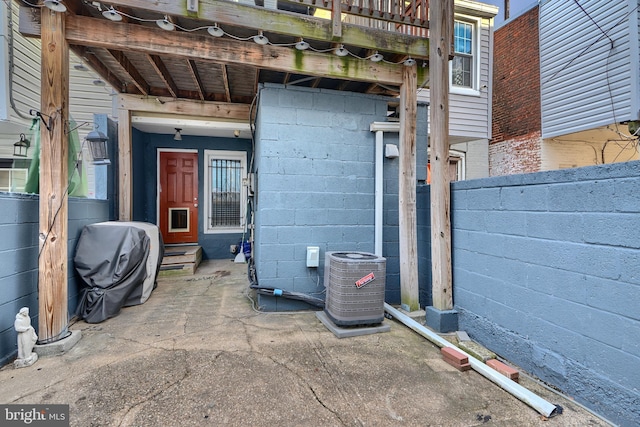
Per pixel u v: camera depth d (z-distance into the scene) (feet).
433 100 10.55
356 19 17.43
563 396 6.71
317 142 12.27
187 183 21.09
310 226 12.21
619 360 5.81
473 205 9.62
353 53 11.36
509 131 27.12
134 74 13.34
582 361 6.46
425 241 12.13
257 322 10.74
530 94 25.03
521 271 7.95
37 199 9.20
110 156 15.64
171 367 7.67
